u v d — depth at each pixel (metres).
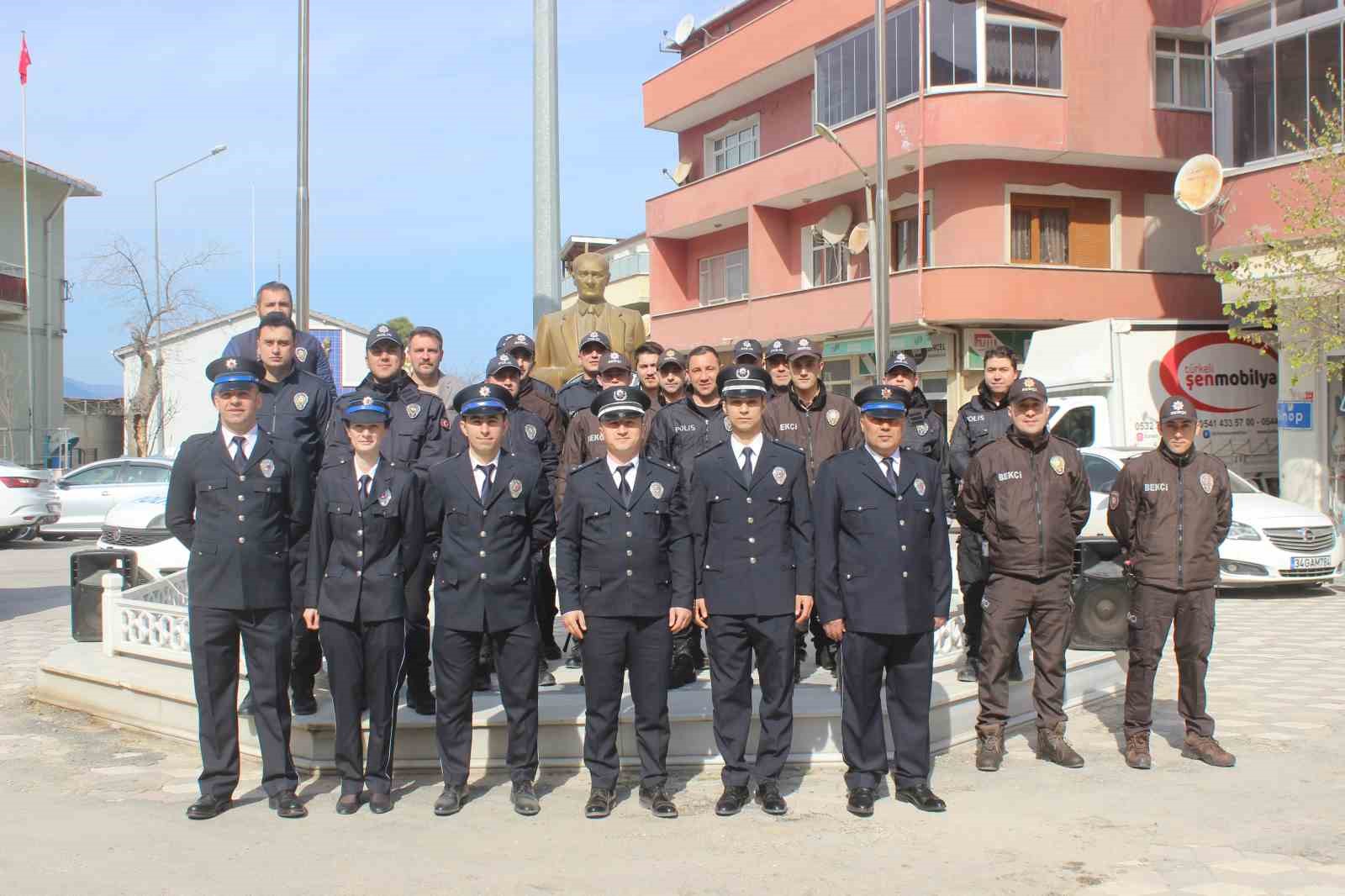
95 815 5.85
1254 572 13.91
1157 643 6.78
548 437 7.92
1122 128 23.25
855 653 5.98
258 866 5.11
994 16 22.47
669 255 33.12
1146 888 4.85
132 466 23.00
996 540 6.82
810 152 25.97
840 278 27.30
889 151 23.41
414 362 7.74
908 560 5.95
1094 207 24.64
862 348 25.81
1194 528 6.77
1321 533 14.09
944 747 7.15
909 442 7.90
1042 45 22.89
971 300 22.86
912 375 8.07
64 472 29.52
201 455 6.03
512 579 5.94
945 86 22.69
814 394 7.76
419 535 6.13
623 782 6.46
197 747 7.21
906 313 23.52
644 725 5.98
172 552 11.48
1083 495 6.88
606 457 6.10
